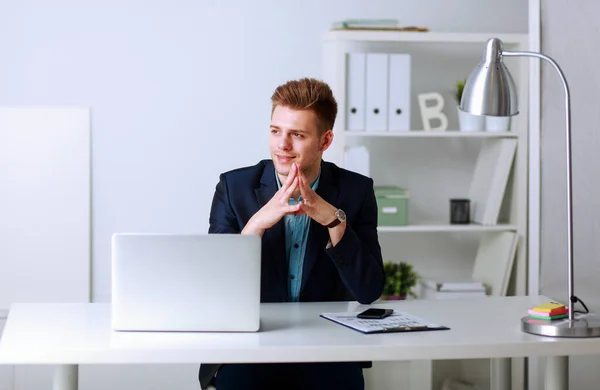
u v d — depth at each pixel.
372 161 4.50
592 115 2.97
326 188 2.57
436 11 4.49
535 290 3.49
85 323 2.26
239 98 4.36
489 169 4.31
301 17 4.38
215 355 1.97
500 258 4.24
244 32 4.35
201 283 2.14
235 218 2.55
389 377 3.80
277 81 4.38
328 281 2.57
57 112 4.25
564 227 3.21
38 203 4.26
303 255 2.55
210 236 2.13
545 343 2.06
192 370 4.25
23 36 4.23
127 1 4.29
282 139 2.37
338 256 2.45
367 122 4.14
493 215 4.22
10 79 4.23
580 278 3.09
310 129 2.37
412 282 4.14
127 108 4.31
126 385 4.22
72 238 4.28
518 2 4.55
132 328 2.15
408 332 2.16
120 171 4.32
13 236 4.25
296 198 2.49
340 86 4.09
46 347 1.97
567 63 3.17
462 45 4.50
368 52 4.44
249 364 2.41
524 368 4.10
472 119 4.29
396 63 4.14
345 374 2.44
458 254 4.58
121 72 4.30
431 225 4.23
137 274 2.14
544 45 3.37
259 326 2.18
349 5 4.41
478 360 4.28
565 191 3.19
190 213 4.37
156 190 4.34
